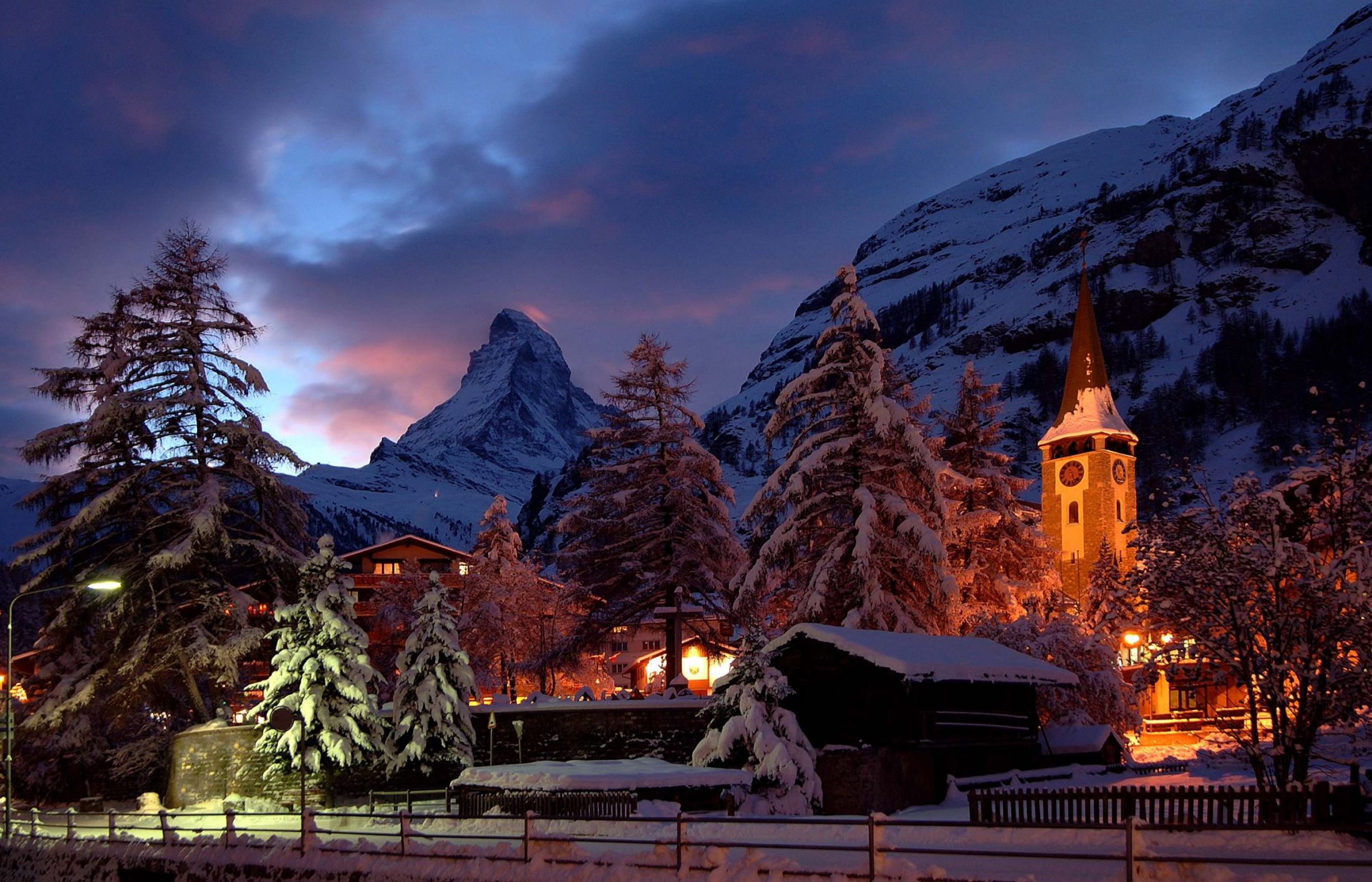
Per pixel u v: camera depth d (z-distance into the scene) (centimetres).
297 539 5256
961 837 2373
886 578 4538
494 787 3384
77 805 4838
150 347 5109
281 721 3688
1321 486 2959
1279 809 2228
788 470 4634
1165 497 3053
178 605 4856
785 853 2309
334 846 2705
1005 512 5881
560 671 5481
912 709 3603
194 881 2956
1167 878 1686
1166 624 3047
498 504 7744
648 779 3219
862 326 4716
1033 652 4678
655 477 5200
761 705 3447
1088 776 3944
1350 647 2628
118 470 5056
